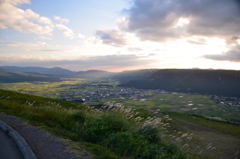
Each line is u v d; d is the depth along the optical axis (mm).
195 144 10406
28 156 4223
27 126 7160
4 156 4383
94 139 6996
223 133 15836
